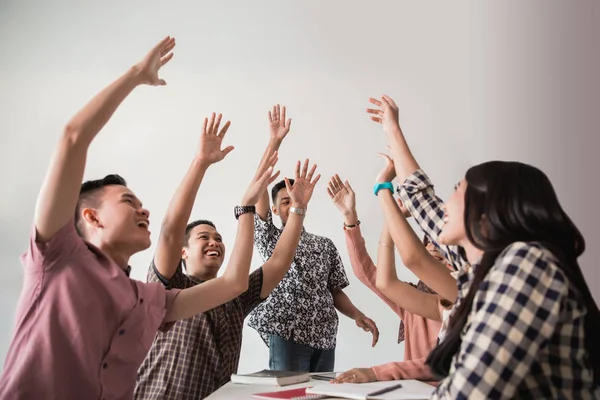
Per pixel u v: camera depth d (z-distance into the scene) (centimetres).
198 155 154
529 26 326
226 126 159
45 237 104
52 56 348
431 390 115
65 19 352
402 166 142
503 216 89
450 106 327
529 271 81
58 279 105
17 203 331
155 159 334
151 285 127
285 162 328
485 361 78
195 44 345
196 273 209
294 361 251
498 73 325
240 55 342
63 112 341
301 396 112
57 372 104
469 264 118
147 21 349
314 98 333
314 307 260
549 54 321
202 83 340
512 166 94
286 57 339
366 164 323
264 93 336
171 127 337
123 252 127
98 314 109
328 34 340
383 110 152
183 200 154
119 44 348
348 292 308
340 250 314
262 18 344
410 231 135
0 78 346
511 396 78
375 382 127
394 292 153
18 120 341
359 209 318
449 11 336
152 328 122
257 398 113
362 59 336
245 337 307
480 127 322
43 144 338
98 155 336
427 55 333
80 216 127
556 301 79
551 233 88
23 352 104
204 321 175
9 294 318
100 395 109
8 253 324
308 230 318
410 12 338
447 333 94
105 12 352
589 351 86
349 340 304
